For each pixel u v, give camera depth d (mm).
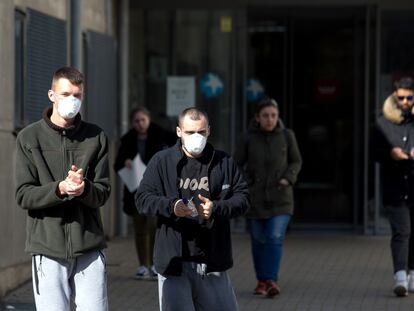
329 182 32000
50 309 12078
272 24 31391
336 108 31688
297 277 23000
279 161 20109
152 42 31188
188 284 12852
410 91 20188
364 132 31172
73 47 21766
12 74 20562
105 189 12148
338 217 31891
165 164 12867
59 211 12055
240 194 12906
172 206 12375
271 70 31438
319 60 31609
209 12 31125
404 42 30906
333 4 30828
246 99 31328
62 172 12141
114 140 29219
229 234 12969
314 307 19172
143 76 31203
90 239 12125
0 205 19672
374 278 22875
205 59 31188
